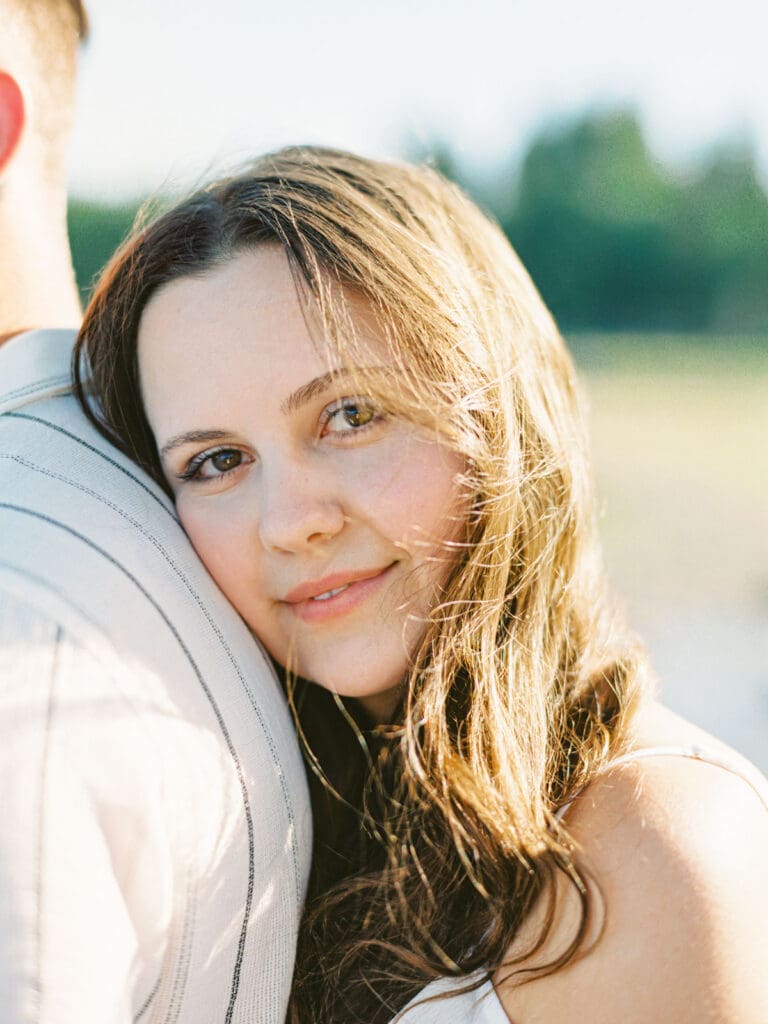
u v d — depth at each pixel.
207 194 1.49
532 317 1.83
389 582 1.43
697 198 29.69
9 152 1.55
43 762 1.09
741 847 1.24
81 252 13.43
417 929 1.39
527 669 1.49
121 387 1.48
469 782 1.38
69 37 1.69
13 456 1.30
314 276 1.37
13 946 1.05
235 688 1.33
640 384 17.00
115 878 1.13
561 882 1.27
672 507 8.83
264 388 1.37
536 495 1.57
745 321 28.89
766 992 1.15
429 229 1.57
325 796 1.62
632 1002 1.18
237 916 1.28
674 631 5.73
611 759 1.34
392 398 1.38
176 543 1.40
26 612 1.14
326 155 1.75
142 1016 1.20
